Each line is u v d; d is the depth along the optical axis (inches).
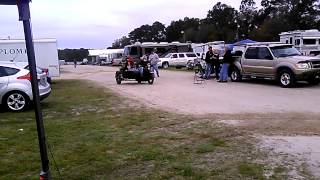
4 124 396.8
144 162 248.8
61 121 398.3
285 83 722.8
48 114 450.6
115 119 400.8
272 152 262.5
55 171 236.1
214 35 4798.2
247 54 811.4
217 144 286.2
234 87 733.3
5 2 177.0
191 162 245.4
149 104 513.3
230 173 223.1
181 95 615.8
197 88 725.9
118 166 242.7
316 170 225.9
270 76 761.6
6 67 504.7
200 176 219.5
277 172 222.7
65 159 259.0
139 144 292.8
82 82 992.9
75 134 332.5
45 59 1025.5
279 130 331.9
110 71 1738.4
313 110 446.6
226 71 848.3
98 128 356.2
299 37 1528.1
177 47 2000.5
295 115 413.4
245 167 231.9
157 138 310.3
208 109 462.9
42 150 187.5
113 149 280.8
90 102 546.6
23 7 176.6
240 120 381.7
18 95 497.4
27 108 515.2
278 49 762.8
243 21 4896.7
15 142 309.9
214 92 652.1
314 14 3949.3
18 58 970.7
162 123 372.8
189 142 295.0
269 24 3767.2
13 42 967.0
